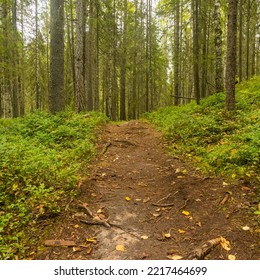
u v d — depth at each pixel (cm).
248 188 534
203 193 548
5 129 1017
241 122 949
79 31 1484
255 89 1498
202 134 923
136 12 2995
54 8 1195
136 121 1770
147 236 423
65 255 382
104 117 1628
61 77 1232
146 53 2800
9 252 381
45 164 636
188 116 1262
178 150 861
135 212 497
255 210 461
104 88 3669
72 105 2702
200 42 1714
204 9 1750
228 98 1114
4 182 554
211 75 2828
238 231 416
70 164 702
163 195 564
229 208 480
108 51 2567
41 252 387
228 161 662
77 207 498
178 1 1797
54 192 534
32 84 3272
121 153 898
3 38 1716
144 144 1025
